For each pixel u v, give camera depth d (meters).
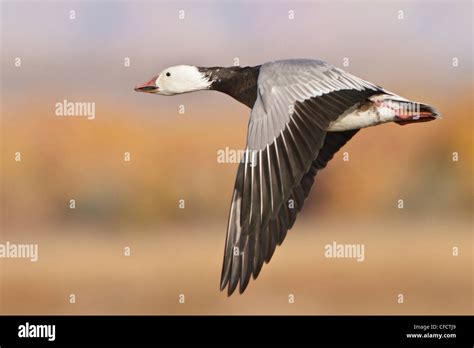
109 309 15.42
